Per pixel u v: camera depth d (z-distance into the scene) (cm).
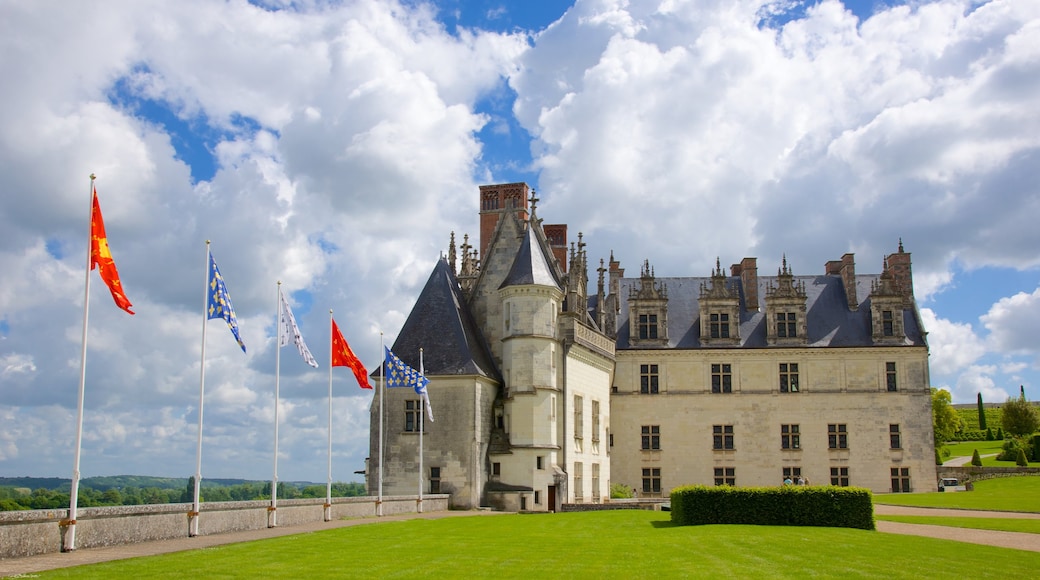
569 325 5700
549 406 5362
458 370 5141
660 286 7994
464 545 2539
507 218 5894
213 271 3055
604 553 2345
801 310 7444
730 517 3359
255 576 1853
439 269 5669
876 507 5053
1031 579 1938
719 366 7438
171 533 2620
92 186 2483
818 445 7262
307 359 3597
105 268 2530
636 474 7338
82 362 2323
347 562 2102
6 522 2036
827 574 1975
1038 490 6556
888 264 7788
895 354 7319
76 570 1870
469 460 5062
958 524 3538
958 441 12925
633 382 7462
